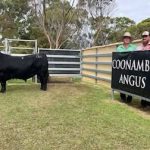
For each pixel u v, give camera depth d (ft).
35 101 31.35
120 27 149.07
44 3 111.14
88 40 130.00
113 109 27.78
